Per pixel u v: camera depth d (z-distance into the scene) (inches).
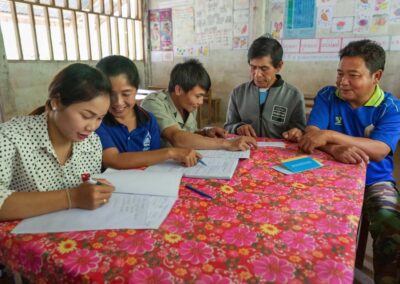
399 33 138.9
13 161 32.6
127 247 23.9
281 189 35.4
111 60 44.7
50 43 167.6
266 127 74.1
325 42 155.4
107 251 23.5
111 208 29.8
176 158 42.9
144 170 40.4
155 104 57.8
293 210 30.2
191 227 26.9
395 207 47.6
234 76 189.2
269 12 166.6
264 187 35.9
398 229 43.3
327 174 40.5
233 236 25.5
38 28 163.6
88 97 29.8
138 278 20.7
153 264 22.1
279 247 24.0
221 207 30.7
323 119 58.8
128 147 50.2
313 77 162.4
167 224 27.3
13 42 153.1
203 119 192.1
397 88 144.2
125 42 213.3
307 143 49.9
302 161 44.8
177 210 29.9
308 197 33.3
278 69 71.1
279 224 27.5
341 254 23.2
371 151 50.8
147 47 219.5
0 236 25.7
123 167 43.0
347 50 53.4
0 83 143.3
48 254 23.1
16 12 149.4
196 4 192.1
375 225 46.2
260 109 73.9
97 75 30.8
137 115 51.9
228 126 75.4
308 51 160.6
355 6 144.9
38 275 23.9
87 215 28.5
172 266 21.8
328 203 31.8
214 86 197.5
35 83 162.7
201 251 23.5
